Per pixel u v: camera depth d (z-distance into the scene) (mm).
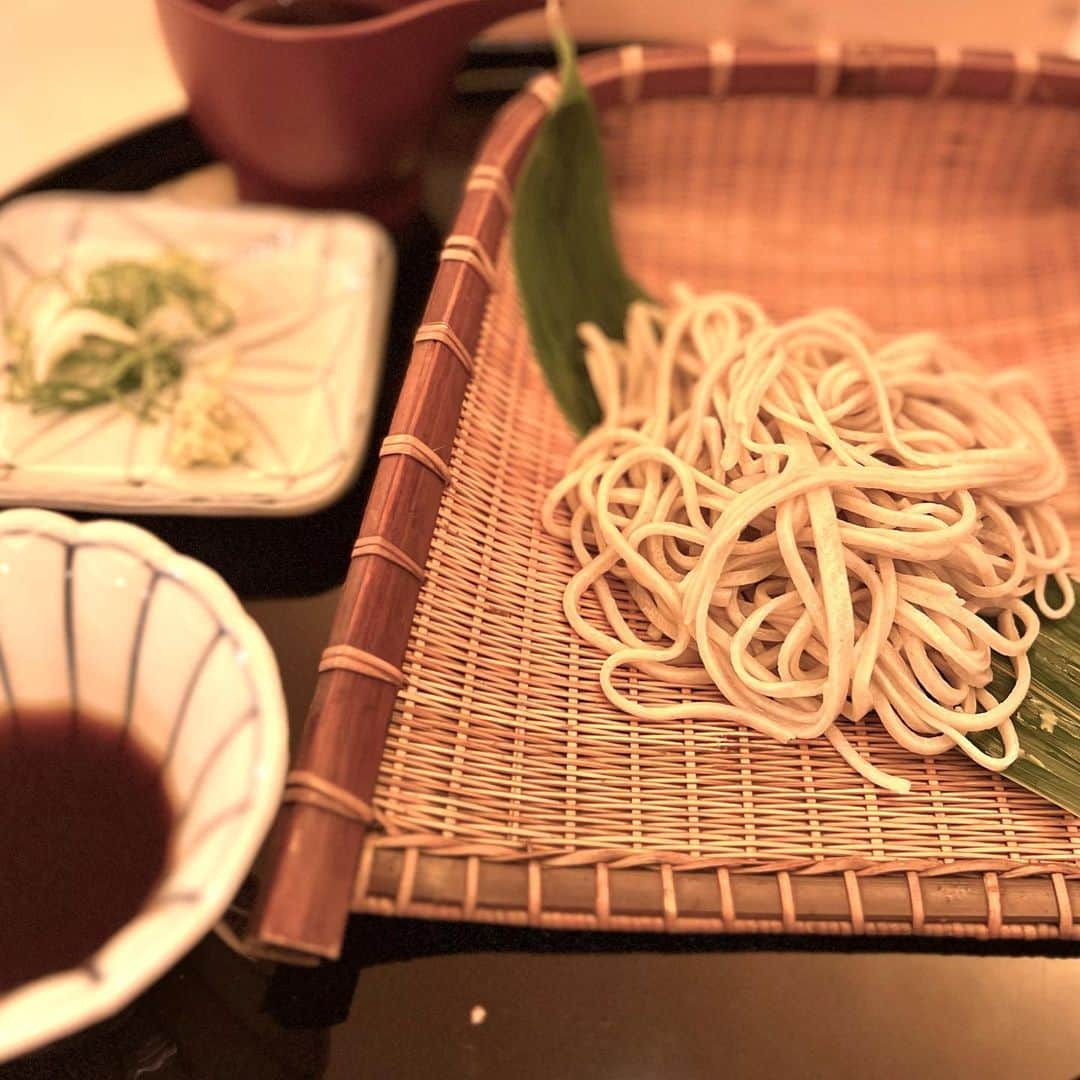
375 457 411
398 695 314
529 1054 306
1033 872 316
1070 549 383
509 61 527
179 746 294
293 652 369
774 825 326
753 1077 304
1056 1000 318
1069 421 424
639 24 525
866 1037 311
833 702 338
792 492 355
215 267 446
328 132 424
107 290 423
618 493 376
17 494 372
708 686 356
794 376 388
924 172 459
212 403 399
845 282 460
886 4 510
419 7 400
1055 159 451
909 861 315
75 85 514
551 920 294
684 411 401
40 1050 299
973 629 356
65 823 297
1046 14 509
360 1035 307
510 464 377
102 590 297
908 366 404
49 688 310
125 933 254
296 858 275
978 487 371
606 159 452
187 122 498
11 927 283
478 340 382
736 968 320
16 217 441
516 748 328
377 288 434
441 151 510
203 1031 305
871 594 362
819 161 458
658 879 302
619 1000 314
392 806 301
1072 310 447
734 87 434
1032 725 352
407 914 289
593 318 426
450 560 343
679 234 463
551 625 356
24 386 409
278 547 390
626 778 331
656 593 361
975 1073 306
